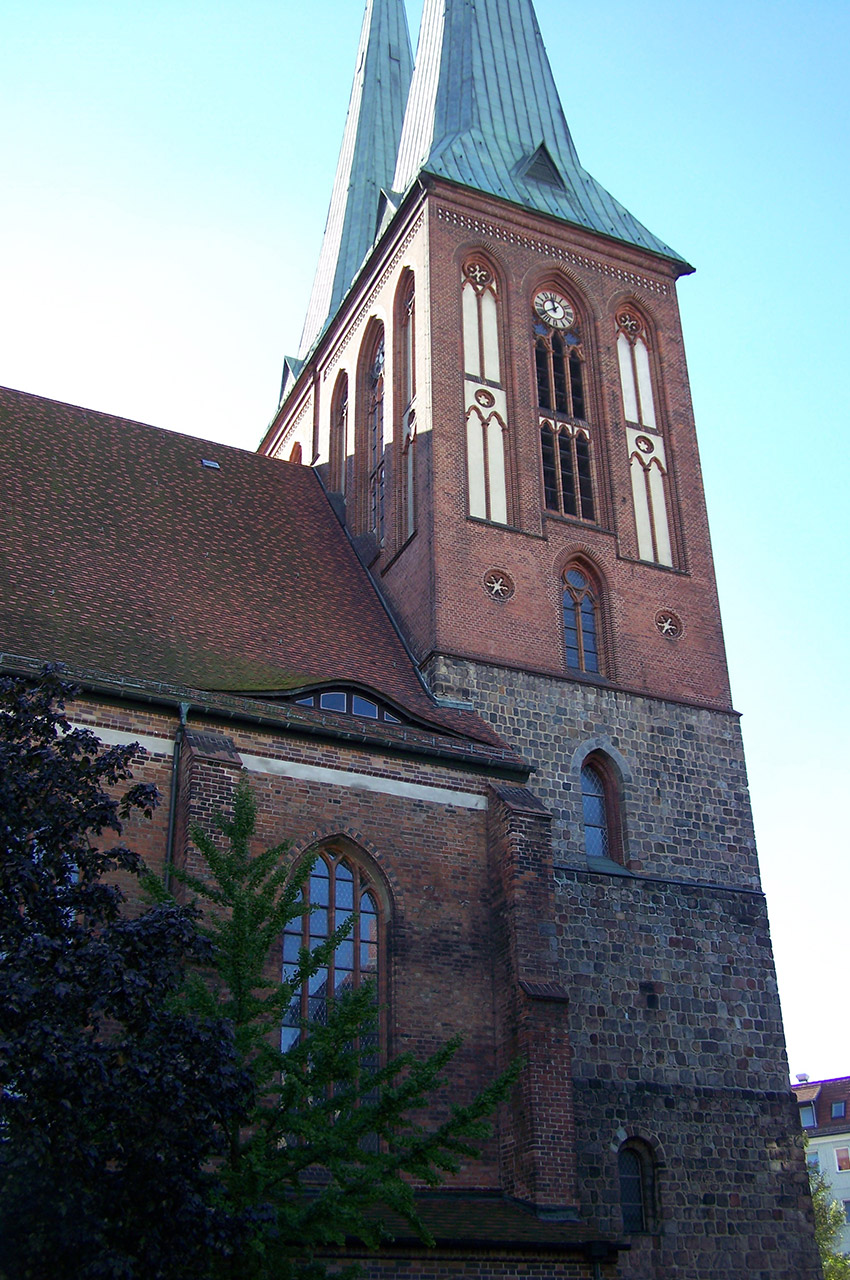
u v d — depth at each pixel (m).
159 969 16.28
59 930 16.58
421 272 41.16
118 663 28.86
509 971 28.53
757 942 34.16
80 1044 14.68
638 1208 29.70
